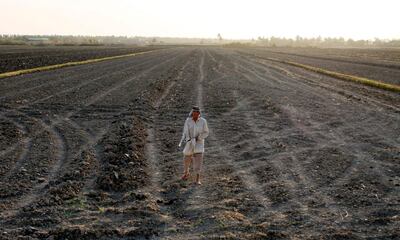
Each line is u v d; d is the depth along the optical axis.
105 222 8.83
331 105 24.59
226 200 10.07
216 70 48.25
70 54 73.31
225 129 17.97
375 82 34.91
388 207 9.84
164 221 8.92
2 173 11.62
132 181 11.10
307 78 40.97
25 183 10.92
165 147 14.84
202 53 98.75
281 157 13.87
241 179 11.67
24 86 29.50
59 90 28.11
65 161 12.95
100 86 30.91
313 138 16.58
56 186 10.73
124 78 36.94
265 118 20.45
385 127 18.78
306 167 12.81
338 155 14.20
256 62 65.62
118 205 9.72
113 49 110.88
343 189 10.96
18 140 15.28
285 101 25.62
